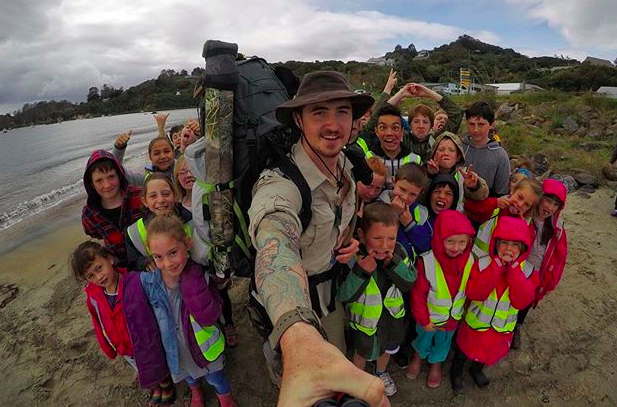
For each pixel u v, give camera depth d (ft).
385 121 5.93
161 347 4.50
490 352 4.86
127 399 5.41
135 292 4.35
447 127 7.79
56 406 5.40
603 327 6.46
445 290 4.70
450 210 4.70
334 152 2.99
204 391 5.43
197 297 4.24
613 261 8.31
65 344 6.49
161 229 4.00
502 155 6.50
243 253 3.60
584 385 5.45
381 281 4.65
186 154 3.68
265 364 5.83
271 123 3.34
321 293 3.85
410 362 5.57
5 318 7.43
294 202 2.85
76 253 4.24
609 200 12.06
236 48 3.51
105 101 182.09
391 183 5.74
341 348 4.59
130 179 6.68
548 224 5.24
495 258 4.60
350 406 1.33
